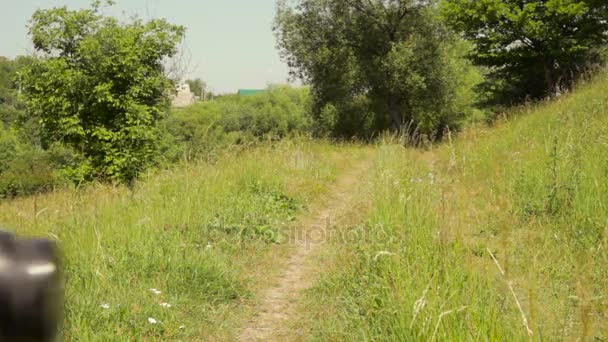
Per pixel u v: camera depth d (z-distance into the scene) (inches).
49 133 917.8
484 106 1268.5
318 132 1403.8
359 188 425.1
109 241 250.8
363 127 1518.2
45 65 866.8
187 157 445.4
